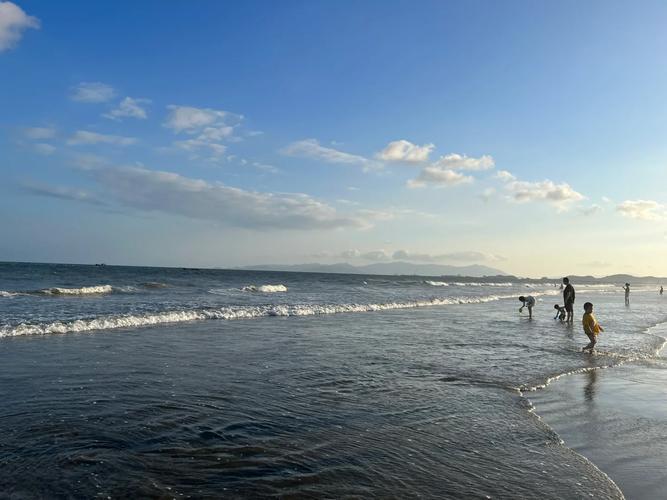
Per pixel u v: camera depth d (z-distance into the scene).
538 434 6.20
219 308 20.72
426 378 9.20
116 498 3.99
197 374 8.77
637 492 4.66
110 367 9.07
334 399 7.45
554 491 4.54
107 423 5.89
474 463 5.15
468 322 20.14
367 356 11.34
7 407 6.38
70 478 4.34
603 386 9.14
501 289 64.88
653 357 12.52
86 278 48.56
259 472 4.64
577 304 38.03
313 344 12.86
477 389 8.48
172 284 43.06
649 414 7.40
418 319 20.98
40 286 35.03
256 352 11.30
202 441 5.41
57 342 11.65
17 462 4.63
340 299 31.38
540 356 12.01
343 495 4.23
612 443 6.05
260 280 68.00
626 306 35.22
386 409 7.02
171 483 4.33
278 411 6.68
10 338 12.02
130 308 19.81
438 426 6.34
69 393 7.18
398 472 4.80
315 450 5.29
